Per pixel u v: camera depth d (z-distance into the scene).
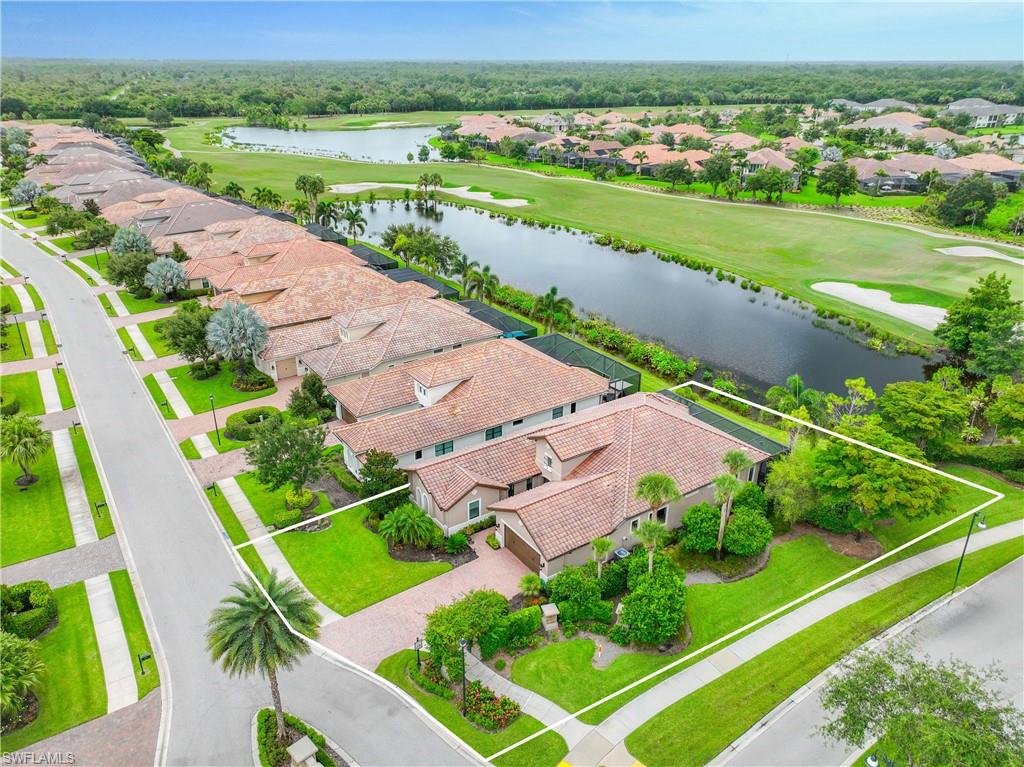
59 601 38.56
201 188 140.88
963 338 70.56
